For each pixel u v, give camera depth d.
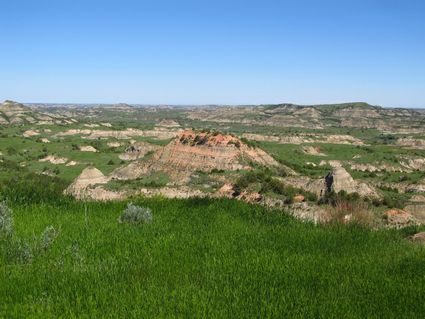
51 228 7.68
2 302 5.34
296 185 97.38
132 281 6.07
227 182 105.38
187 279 6.17
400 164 172.88
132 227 8.98
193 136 127.62
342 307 5.40
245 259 7.16
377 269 6.93
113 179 111.00
